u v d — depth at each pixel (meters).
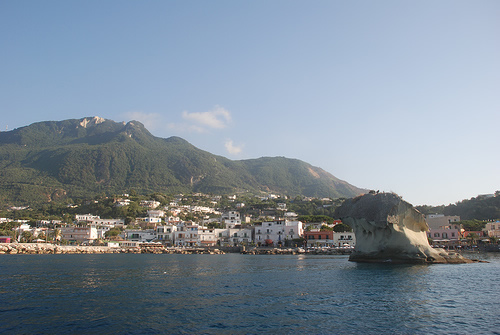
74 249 141.00
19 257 104.81
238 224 197.50
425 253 79.75
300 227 165.50
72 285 46.34
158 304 35.09
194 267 73.81
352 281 51.34
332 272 63.19
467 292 42.31
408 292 42.28
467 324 28.92
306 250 141.50
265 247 156.12
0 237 158.88
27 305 34.16
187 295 39.88
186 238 171.88
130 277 55.16
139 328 27.16
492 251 138.38
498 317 31.03
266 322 29.08
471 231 166.88
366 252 84.81
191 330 26.83
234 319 29.84
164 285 47.09
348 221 90.06
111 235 185.38
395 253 80.81
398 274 59.56
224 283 49.41
